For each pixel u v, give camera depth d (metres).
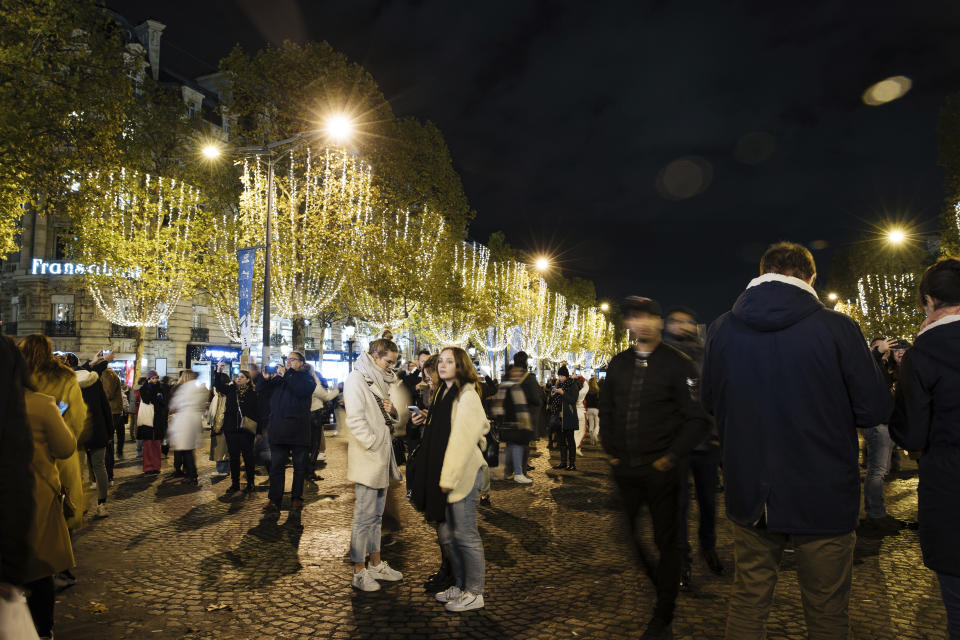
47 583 3.48
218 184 26.30
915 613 4.36
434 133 28.72
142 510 8.02
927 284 2.65
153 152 26.00
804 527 2.46
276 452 7.71
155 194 25.09
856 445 2.53
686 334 5.67
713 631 4.04
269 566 5.58
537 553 5.99
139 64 17.50
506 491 9.48
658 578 3.97
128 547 6.22
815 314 2.54
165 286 25.09
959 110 24.75
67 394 4.79
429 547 6.26
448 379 4.71
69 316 33.00
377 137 25.03
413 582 5.15
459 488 4.46
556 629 4.12
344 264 23.19
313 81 23.06
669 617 3.89
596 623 4.23
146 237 23.91
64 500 3.95
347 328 43.34
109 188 20.08
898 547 6.07
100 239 22.72
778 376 2.54
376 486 5.03
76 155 16.31
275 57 22.97
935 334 2.50
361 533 5.00
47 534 3.40
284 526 7.12
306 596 4.80
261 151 17.61
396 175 25.64
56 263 32.81
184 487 9.81
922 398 2.50
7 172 14.79
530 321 49.34
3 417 2.16
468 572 4.50
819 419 2.47
